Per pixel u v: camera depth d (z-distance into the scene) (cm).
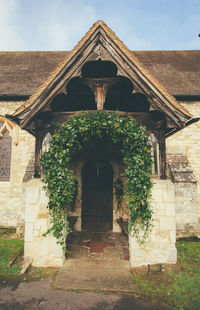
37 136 475
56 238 433
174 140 779
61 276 386
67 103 582
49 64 1020
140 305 311
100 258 470
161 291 343
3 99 803
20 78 898
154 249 436
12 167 784
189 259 470
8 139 826
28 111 448
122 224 610
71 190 444
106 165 746
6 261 440
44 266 427
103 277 385
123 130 441
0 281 370
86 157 735
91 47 450
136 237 433
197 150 777
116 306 308
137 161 430
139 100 566
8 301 315
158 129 473
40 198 445
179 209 674
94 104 610
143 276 389
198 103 790
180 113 444
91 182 742
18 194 771
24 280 375
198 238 656
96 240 606
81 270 411
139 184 425
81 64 449
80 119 446
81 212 726
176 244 592
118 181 718
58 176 430
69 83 464
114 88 542
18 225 655
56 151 439
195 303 312
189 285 354
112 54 450
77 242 586
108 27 458
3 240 595
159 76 899
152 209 445
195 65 990
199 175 765
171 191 451
